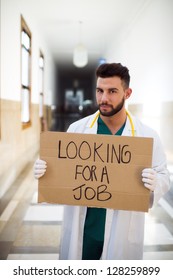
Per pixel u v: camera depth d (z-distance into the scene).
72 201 1.12
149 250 2.05
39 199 1.13
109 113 1.11
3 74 3.30
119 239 1.20
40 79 7.15
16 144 4.02
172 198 3.15
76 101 22.05
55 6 5.06
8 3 3.54
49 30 6.80
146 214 2.74
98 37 7.48
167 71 3.70
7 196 3.24
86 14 5.51
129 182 1.08
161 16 3.91
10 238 2.19
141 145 1.07
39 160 1.12
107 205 1.10
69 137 1.10
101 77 1.08
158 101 4.11
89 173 1.11
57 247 2.04
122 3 4.88
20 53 4.31
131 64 5.82
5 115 3.39
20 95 4.34
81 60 6.98
